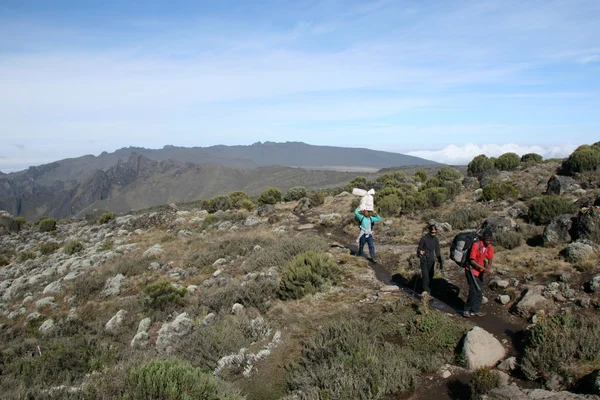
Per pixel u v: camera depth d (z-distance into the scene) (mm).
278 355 6719
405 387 5230
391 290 9102
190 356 7367
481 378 5008
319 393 5156
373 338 6484
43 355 7660
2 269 24453
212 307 9875
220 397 5195
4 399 5176
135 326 10523
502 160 28219
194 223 26344
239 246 16547
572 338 5355
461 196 19516
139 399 4941
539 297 7055
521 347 5855
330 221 19516
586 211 9484
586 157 18734
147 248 21219
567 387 4602
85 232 32875
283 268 11227
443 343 6191
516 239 10375
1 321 14070
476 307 7160
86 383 5895
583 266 7898
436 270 10062
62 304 14398
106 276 16172
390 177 34438
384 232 15438
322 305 8672
